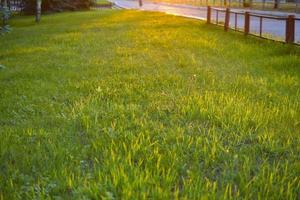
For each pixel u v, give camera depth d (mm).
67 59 6914
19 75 5559
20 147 2879
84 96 4387
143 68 5879
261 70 5707
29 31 13086
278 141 2961
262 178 2303
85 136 3148
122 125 3320
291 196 2119
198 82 4941
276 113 3617
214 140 2908
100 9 27500
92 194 2137
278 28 11938
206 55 7086
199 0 33219
